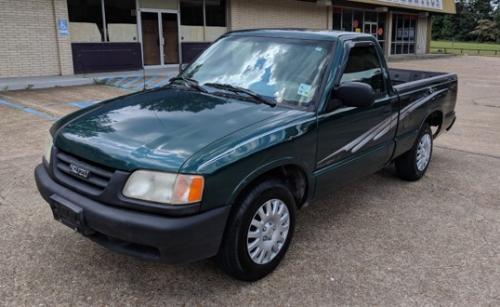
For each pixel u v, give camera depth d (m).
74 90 12.57
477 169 6.24
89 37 15.59
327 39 4.02
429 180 5.71
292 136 3.32
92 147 2.98
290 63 3.95
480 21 77.31
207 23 19.36
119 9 16.25
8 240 3.79
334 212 4.62
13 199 4.64
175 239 2.70
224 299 3.09
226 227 3.03
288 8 22.77
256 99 3.69
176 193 2.71
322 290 3.23
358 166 4.21
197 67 4.39
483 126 9.37
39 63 14.42
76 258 3.54
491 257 3.77
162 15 17.66
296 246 3.86
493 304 3.13
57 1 14.34
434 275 3.47
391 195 5.15
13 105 10.04
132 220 2.72
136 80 14.59
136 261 3.51
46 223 4.11
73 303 2.99
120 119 3.33
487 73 22.53
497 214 4.67
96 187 2.94
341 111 3.83
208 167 2.78
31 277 3.26
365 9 28.80
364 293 3.21
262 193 3.16
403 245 3.94
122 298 3.06
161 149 2.87
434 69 24.20
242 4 20.27
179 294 3.13
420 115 5.27
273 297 3.13
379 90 4.51
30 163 5.84
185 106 3.54
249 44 4.30
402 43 34.09
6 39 13.55
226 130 3.11
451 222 4.45
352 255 3.73
